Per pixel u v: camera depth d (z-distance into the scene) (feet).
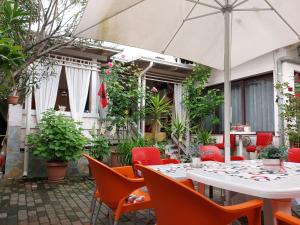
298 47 22.25
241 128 21.61
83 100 22.20
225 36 9.50
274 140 22.21
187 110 28.09
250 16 10.93
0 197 14.29
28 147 19.49
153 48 11.44
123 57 25.52
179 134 25.46
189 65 27.91
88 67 22.79
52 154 18.10
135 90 23.62
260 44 11.90
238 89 26.27
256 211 4.78
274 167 7.10
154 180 4.73
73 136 18.42
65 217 11.14
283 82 21.13
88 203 13.21
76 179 19.42
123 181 6.87
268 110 23.50
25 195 14.75
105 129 22.72
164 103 25.50
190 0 9.48
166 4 9.80
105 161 21.77
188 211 4.40
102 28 9.67
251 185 5.24
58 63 21.08
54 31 15.51
